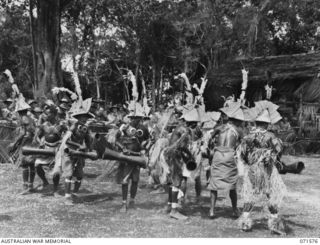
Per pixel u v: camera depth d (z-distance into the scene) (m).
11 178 10.48
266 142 6.42
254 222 7.11
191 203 8.52
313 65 24.48
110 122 12.91
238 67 30.17
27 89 47.19
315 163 16.64
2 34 45.34
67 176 8.03
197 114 7.48
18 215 7.11
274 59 28.72
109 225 6.66
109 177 10.61
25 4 29.06
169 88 46.56
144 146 8.12
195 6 40.19
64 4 24.97
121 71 44.59
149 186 9.86
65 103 10.48
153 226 6.68
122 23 38.59
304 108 22.36
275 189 6.34
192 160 7.30
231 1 37.59
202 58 41.41
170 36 39.78
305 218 7.50
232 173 7.05
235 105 7.32
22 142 9.05
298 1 40.69
